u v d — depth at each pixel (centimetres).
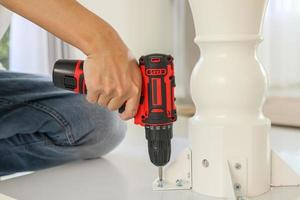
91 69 69
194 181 77
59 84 78
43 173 96
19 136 96
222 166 72
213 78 72
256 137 72
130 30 167
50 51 184
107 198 76
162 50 190
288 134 162
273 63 192
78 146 103
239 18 70
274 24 190
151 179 88
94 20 69
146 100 74
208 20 71
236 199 68
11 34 193
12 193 81
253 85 71
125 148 122
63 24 68
